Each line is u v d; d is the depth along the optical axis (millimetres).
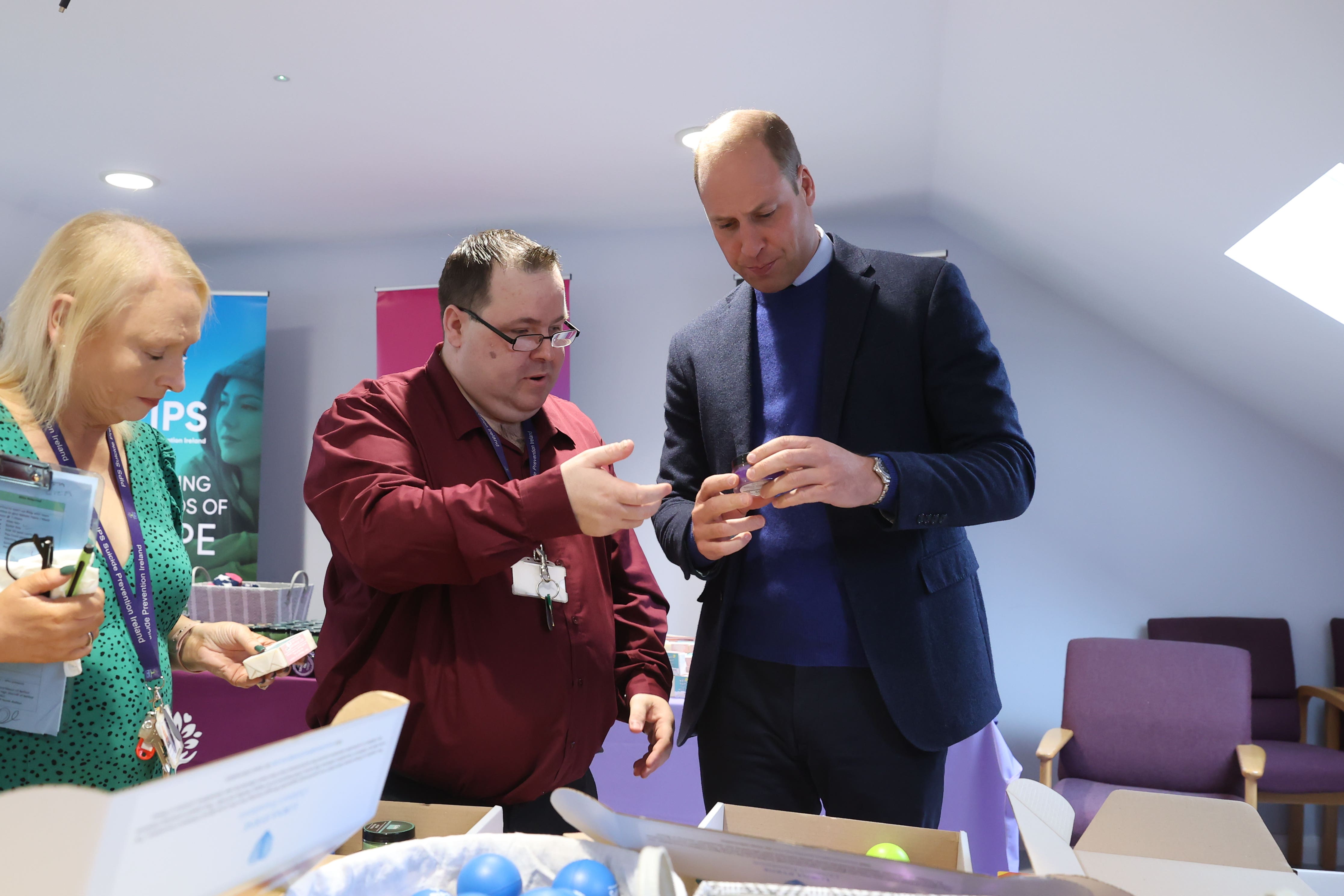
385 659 1288
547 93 2982
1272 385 3426
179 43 2664
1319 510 3760
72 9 2477
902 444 1417
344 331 4664
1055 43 2158
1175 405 3900
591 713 1367
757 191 1334
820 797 1446
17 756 1047
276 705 2729
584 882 690
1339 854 3729
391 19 2521
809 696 1398
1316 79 1726
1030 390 4031
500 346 1331
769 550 1450
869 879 663
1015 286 4066
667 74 2836
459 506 1142
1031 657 3996
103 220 1118
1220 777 3064
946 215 4004
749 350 1519
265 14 2500
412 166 3619
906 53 2639
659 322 4414
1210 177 2344
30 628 879
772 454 1194
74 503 934
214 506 4309
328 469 1305
